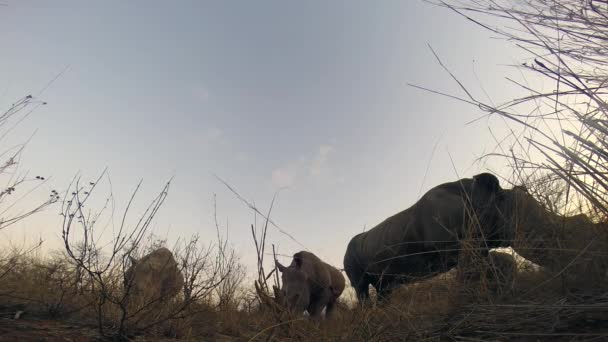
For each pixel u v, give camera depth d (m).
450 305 3.31
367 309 3.50
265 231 3.76
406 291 3.75
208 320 4.29
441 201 6.30
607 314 2.35
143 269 4.47
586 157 2.07
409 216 7.05
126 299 3.61
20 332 2.91
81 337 3.06
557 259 2.78
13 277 4.07
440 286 3.57
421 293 3.61
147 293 4.10
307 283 7.71
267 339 3.58
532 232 3.07
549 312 2.50
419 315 3.35
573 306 2.30
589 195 2.03
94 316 3.72
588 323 2.32
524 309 2.67
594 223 2.55
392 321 3.37
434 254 6.43
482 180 5.52
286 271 7.84
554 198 2.89
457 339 2.73
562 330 2.33
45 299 3.87
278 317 3.82
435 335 2.91
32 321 3.28
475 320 2.84
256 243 3.80
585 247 2.50
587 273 2.61
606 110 1.92
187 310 4.12
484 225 4.32
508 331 2.56
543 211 3.00
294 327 3.67
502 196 4.67
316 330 3.58
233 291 4.55
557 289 2.75
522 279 3.11
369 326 3.30
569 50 2.09
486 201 5.04
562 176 2.13
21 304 3.65
